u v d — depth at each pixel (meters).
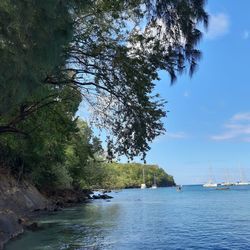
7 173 43.22
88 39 17.45
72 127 29.77
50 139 33.09
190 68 14.13
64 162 65.31
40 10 9.43
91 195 96.88
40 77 11.44
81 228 29.70
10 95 10.26
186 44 13.85
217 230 30.05
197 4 13.30
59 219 36.62
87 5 12.50
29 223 29.33
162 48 15.55
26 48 9.74
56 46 10.40
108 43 17.55
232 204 66.31
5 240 22.52
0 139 32.84
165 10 13.91
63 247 21.33
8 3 8.98
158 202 74.81
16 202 39.03
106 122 20.83
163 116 19.12
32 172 50.38
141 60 17.17
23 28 9.36
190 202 74.44
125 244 22.73
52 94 22.34
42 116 26.62
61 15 10.44
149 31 16.14
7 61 9.61
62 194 66.12
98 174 84.25
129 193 145.88
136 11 16.33
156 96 18.86
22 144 34.25
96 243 22.86
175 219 38.22
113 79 18.47
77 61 18.11
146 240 24.50
